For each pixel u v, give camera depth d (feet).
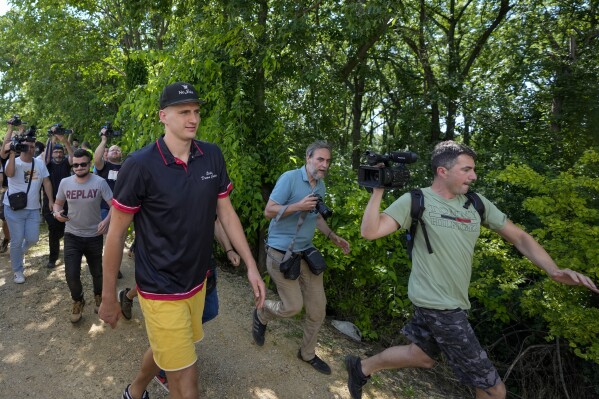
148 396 8.91
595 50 33.65
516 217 22.47
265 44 17.97
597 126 30.63
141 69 28.45
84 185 12.09
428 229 8.14
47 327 12.42
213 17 18.95
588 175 16.01
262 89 18.21
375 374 12.23
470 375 7.96
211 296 8.96
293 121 20.56
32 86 49.96
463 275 8.14
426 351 8.60
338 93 20.51
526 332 18.06
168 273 6.71
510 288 14.08
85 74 51.78
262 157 18.06
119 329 12.41
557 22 36.19
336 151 20.61
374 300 15.74
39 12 47.75
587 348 12.32
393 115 44.09
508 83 38.32
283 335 13.08
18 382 10.00
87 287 15.28
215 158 7.24
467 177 8.06
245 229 17.79
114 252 6.68
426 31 41.34
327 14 22.21
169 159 6.57
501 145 31.73
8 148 17.48
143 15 22.76
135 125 18.92
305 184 10.88
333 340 13.93
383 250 15.08
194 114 6.68
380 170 7.68
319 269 10.57
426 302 8.09
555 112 34.22
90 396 9.69
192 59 17.11
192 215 6.70
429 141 40.22
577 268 12.09
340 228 14.65
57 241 17.34
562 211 13.12
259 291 7.39
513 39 38.22
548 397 16.03
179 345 6.67
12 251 15.48
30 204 15.83
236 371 11.01
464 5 43.91
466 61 44.65
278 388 10.64
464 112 36.24
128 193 6.40
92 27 50.01
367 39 22.58
